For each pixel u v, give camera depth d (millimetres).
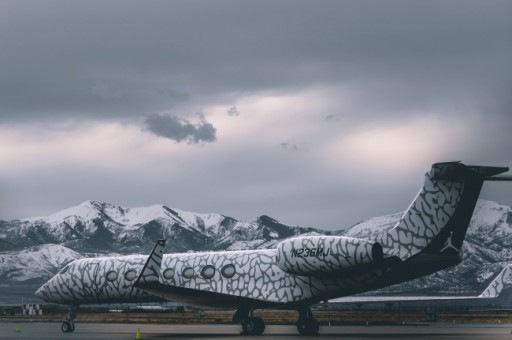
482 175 39625
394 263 39938
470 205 39875
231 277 44438
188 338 40531
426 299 75562
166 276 46406
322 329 52312
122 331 50000
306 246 41156
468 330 50094
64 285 50094
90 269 49438
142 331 49688
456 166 39438
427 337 39938
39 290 51219
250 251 45000
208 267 45375
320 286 42062
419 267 40594
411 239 40594
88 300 49688
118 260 48969
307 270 41125
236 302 44094
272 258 43750
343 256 39875
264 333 46312
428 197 40500
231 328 54062
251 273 43906
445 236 40094
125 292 48062
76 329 53531
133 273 47906
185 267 46094
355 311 114000
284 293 42812
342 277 41656
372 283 41375
